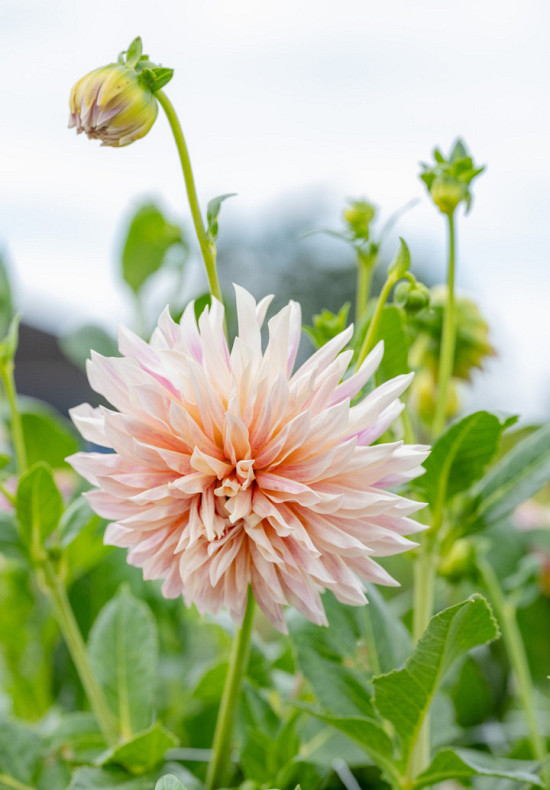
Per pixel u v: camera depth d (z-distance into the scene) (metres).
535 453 0.71
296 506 0.58
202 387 0.58
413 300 0.68
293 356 0.60
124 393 0.59
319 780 0.72
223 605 0.60
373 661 0.70
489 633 0.62
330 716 0.65
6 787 0.71
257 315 0.61
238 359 0.58
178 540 0.59
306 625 0.71
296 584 0.58
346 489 0.58
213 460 0.58
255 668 0.74
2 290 0.96
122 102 0.61
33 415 0.92
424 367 0.84
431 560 0.70
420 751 0.67
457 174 0.69
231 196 0.65
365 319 0.69
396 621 0.74
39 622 0.95
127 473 0.59
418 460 0.59
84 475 0.59
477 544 0.83
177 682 0.89
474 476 0.68
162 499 0.58
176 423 0.58
